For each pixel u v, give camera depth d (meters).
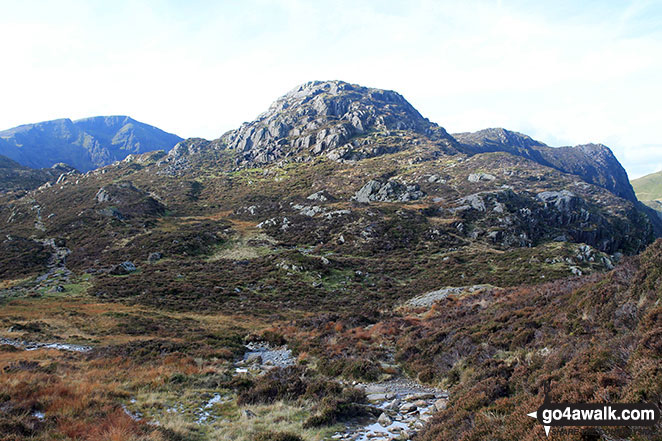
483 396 10.14
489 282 50.44
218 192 135.75
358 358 18.45
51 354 20.98
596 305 13.34
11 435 8.17
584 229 98.06
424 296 39.41
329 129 187.75
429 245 73.12
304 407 12.25
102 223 84.44
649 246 13.87
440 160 150.62
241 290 50.56
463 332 17.83
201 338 26.20
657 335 8.23
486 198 94.56
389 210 91.62
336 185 127.25
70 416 9.75
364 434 9.96
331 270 59.16
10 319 32.97
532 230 87.19
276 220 93.50
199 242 75.62
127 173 167.50
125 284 50.69
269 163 176.88
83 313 36.34
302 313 41.28
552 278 49.72
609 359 8.95
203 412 11.82
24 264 61.31
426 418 10.92
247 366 19.56
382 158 158.62
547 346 12.89
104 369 17.17
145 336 28.34
